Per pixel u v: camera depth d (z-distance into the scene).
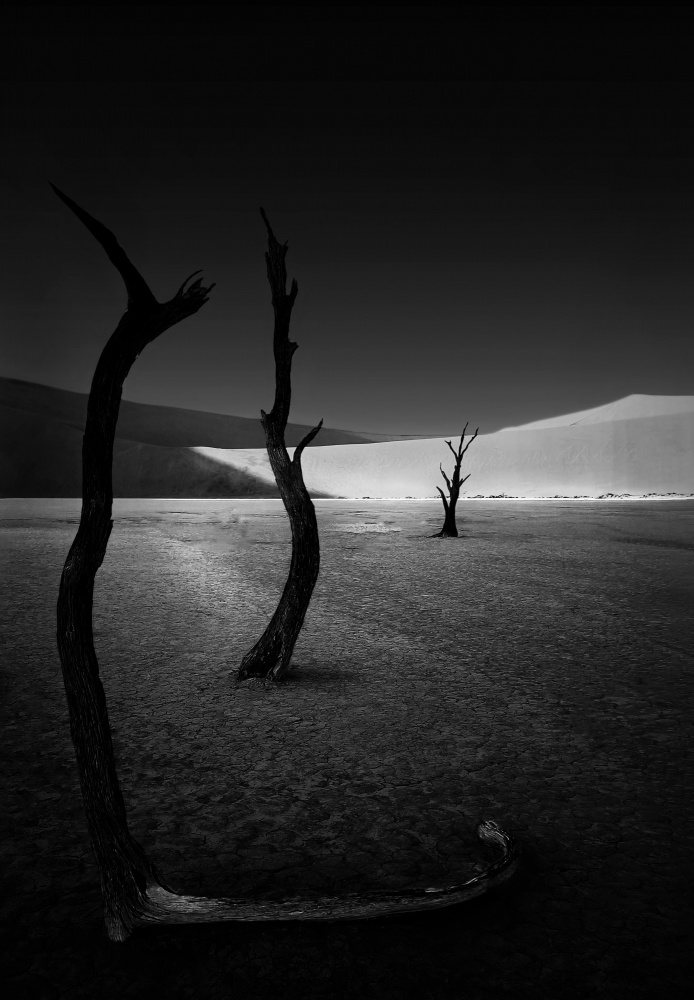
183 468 78.56
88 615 2.28
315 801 3.59
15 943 2.44
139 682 5.82
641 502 52.47
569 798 3.59
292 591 5.83
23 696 5.40
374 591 10.78
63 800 3.61
